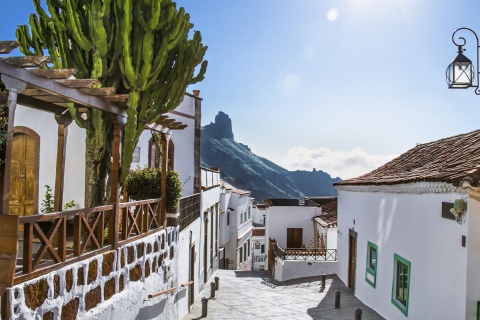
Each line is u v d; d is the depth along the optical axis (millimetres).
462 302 7766
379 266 13164
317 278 20516
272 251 24328
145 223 9664
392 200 12039
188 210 14094
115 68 8930
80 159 12648
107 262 7621
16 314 5141
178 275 12289
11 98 5211
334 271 20812
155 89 9273
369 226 14398
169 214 11523
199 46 9500
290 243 29172
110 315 7621
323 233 24859
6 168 5219
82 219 6809
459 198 7945
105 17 8602
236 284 20250
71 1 8312
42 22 8836
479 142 10586
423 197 9773
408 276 10625
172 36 8867
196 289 16297
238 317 13320
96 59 8414
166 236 10984
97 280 7242
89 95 7094
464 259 7750
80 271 6680
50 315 5859
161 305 10609
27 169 12586
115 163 8156
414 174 10562
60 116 9141
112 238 7922
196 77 9812
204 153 148500
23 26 8742
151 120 9281
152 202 10141
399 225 11406
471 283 7645
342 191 18906
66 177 12641
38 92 7074
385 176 13273
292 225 29234
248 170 143375
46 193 11992
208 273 20719
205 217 19469
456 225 8094
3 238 5074
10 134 5227
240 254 36688
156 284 10211
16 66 5211
